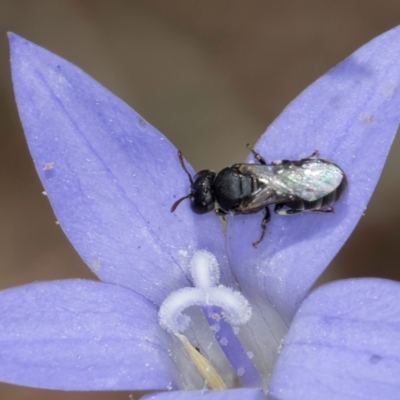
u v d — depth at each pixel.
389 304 0.08
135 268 0.08
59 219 0.08
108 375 0.08
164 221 0.08
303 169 0.08
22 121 0.08
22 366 0.08
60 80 0.08
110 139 0.08
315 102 0.08
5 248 0.10
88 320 0.08
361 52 0.08
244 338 0.09
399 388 0.08
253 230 0.08
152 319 0.08
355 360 0.08
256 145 0.08
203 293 0.08
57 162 0.08
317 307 0.08
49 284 0.08
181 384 0.08
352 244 0.10
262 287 0.08
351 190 0.08
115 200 0.08
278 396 0.08
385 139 0.08
